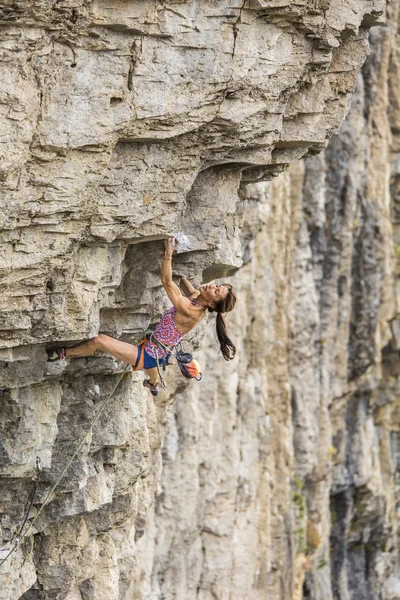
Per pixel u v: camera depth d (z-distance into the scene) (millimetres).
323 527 82375
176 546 52500
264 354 64812
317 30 26156
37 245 22953
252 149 27297
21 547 28312
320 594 80375
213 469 56375
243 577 59906
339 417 89375
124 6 22469
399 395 103250
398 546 108000
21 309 23469
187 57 24094
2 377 24719
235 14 24484
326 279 83500
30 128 21859
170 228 25734
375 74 91750
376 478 97062
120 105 23297
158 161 24969
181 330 25766
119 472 31203
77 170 22953
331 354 85188
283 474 69875
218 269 30266
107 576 32344
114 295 26875
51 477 28047
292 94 27906
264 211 46938
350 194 83562
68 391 28016
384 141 93125
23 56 21422
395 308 100250
